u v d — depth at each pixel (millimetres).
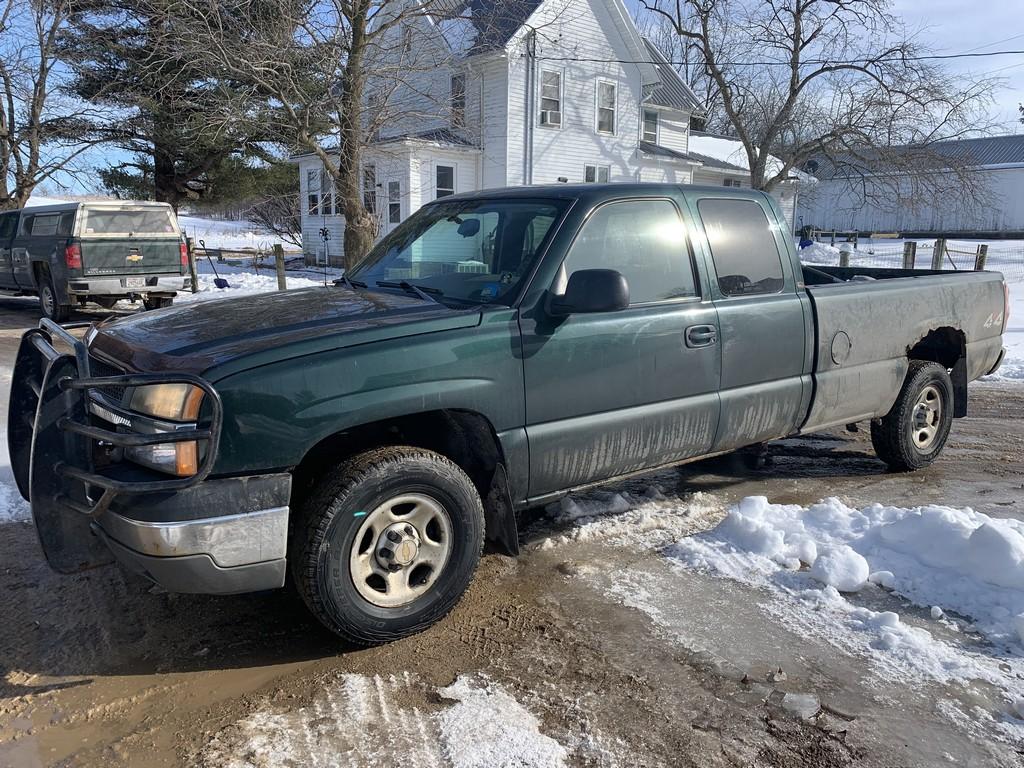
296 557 3043
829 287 4789
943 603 3555
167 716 2793
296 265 28047
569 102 25875
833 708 2822
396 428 3549
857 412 5027
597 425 3742
